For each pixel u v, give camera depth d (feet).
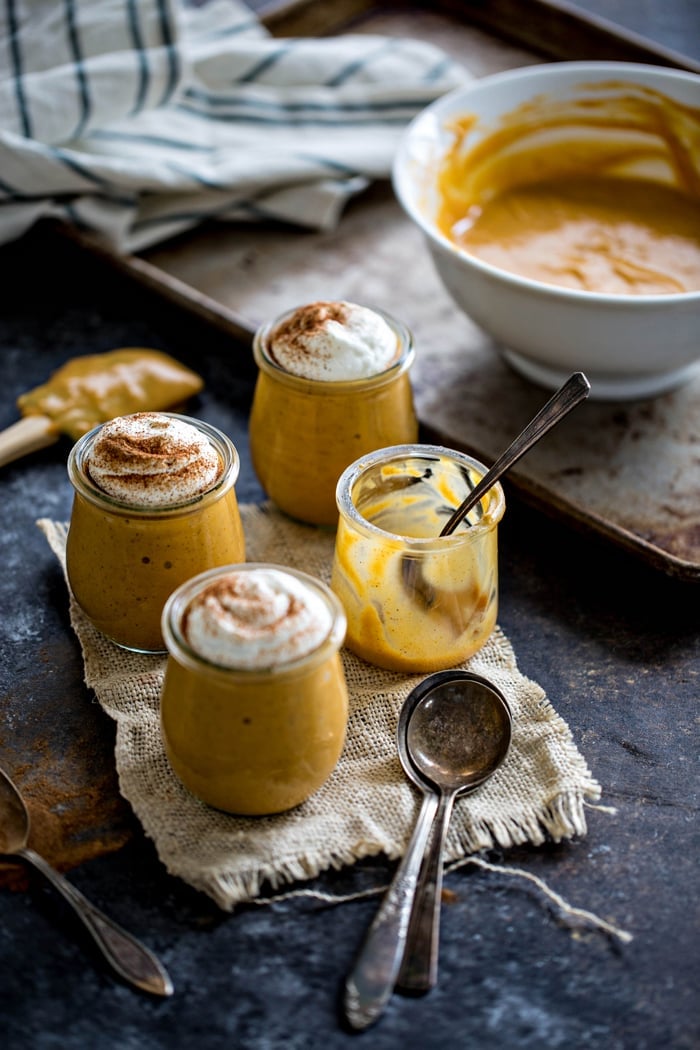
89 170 3.21
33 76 3.25
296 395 2.60
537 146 3.26
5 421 2.94
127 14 3.36
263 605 2.20
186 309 3.12
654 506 2.79
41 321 3.18
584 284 3.01
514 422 2.96
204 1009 2.14
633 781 2.39
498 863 2.29
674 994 2.17
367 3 4.06
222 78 3.57
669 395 3.03
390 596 2.43
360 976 2.14
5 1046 2.11
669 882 2.28
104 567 2.43
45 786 2.36
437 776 2.36
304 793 2.30
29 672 2.52
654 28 4.12
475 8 4.00
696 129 3.14
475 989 2.16
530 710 2.45
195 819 2.32
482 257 3.10
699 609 2.64
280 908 2.24
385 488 2.56
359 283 3.29
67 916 2.23
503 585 2.68
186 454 2.41
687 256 3.08
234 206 3.39
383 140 3.54
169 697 2.27
